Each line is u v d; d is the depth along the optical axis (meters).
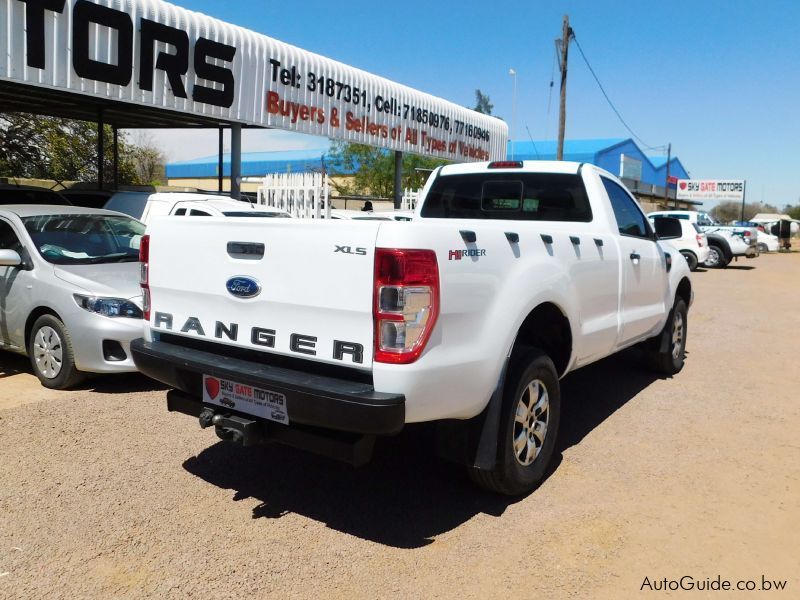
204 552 3.43
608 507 4.03
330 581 3.20
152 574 3.22
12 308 6.41
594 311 4.93
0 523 3.66
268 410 3.50
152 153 29.42
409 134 18.31
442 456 3.87
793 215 94.06
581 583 3.22
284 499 4.07
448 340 3.35
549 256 4.24
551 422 4.33
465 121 21.17
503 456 3.84
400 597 3.08
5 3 9.05
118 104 14.45
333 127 15.28
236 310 3.73
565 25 26.38
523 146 55.72
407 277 3.13
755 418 5.80
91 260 6.64
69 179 22.89
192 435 5.04
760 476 4.52
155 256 4.13
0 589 3.07
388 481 4.36
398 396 3.15
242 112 12.77
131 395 5.95
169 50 11.21
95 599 3.01
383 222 3.21
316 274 3.36
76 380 6.05
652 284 6.20
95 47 10.16
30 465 4.41
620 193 6.04
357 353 3.26
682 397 6.41
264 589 3.12
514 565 3.37
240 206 11.09
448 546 3.54
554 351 4.66
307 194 14.31
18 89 12.48
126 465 4.48
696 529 3.77
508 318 3.72
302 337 3.45
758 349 8.82
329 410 3.21
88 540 3.52
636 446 5.07
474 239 3.52
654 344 6.99
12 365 7.04
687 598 3.11
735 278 19.94
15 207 7.13
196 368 3.71
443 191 6.22
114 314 5.88
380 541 3.59
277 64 13.40
